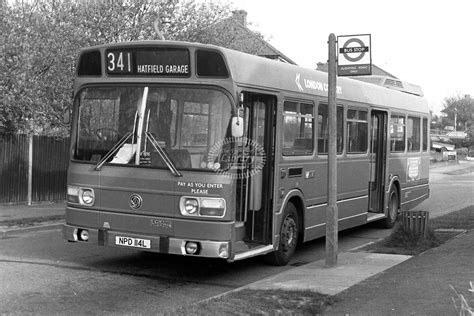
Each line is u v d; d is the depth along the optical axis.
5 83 13.74
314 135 10.52
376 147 14.17
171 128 8.16
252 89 8.48
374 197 14.21
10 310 6.61
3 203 17.20
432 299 6.49
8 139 16.84
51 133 18.44
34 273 8.60
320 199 10.81
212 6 19.00
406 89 16.61
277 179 9.23
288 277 8.40
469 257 9.09
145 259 9.90
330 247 9.30
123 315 6.53
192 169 7.98
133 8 17.03
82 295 7.45
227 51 8.05
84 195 8.63
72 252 10.36
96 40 16.28
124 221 8.33
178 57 8.16
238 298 6.86
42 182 18.28
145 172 8.20
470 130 87.12
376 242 11.95
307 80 10.27
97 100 8.68
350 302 6.68
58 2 16.33
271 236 9.20
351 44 9.12
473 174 41.50
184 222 7.98
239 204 8.62
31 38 14.75
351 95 12.11
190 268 9.38
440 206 20.30
